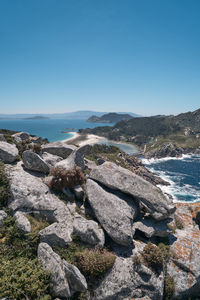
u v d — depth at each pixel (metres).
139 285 12.27
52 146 28.11
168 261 15.34
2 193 15.29
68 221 14.88
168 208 17.19
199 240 17.48
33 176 19.23
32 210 15.23
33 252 12.70
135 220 17.48
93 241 13.53
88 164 29.30
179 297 13.92
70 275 10.96
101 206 16.22
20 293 9.59
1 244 12.31
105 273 12.21
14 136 32.62
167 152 157.25
